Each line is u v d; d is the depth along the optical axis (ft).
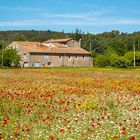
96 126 46.01
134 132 42.83
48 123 48.26
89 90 95.25
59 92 89.25
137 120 50.01
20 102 68.69
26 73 205.77
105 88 102.42
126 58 363.15
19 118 54.03
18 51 371.15
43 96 78.43
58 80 140.46
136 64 375.66
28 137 40.83
